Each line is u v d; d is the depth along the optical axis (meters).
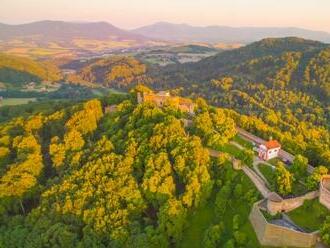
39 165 191.00
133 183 154.50
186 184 151.25
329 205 132.75
